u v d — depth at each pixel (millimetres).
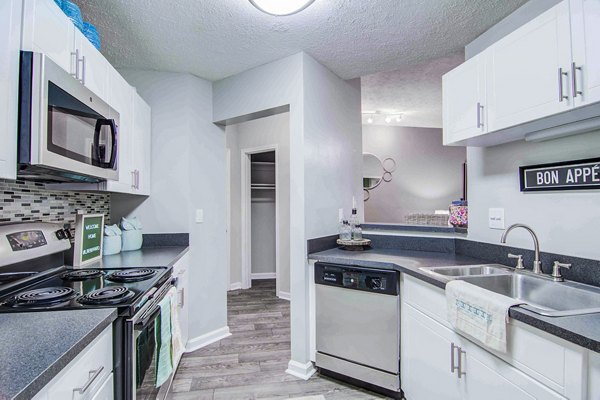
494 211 1903
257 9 1751
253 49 2217
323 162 2480
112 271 1717
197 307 2645
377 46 2182
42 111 1081
